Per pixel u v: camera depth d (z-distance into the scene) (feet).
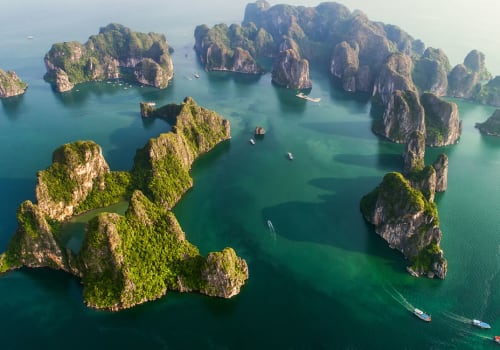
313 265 469.57
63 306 397.39
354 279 450.71
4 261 431.84
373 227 533.96
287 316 401.90
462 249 497.46
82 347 362.12
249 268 462.60
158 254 423.23
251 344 371.56
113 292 392.68
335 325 394.52
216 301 410.93
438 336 384.88
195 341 371.35
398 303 420.36
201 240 506.07
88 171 522.06
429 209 471.62
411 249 471.62
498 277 453.99
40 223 422.41
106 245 396.98
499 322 399.65
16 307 396.78
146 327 381.40
